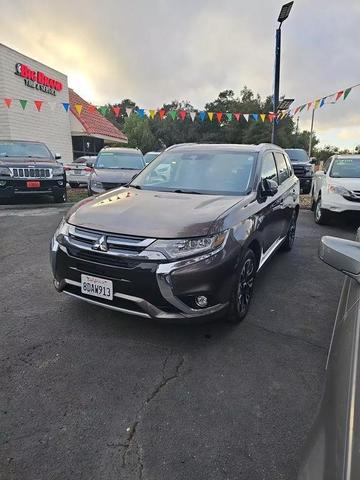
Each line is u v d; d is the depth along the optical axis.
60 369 2.63
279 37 9.86
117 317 3.37
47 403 2.29
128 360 2.75
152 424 2.15
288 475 1.84
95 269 2.84
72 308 3.54
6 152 9.63
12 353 2.80
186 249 2.68
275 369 2.70
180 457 1.93
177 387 2.47
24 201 10.14
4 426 2.10
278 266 5.07
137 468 1.86
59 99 17.88
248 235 3.13
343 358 1.51
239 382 2.54
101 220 2.94
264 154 4.30
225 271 2.81
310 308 3.74
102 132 22.05
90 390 2.42
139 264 2.68
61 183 9.36
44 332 3.11
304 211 10.06
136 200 3.38
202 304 2.79
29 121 15.52
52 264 3.18
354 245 2.03
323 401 1.49
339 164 8.41
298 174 14.28
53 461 1.88
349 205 7.34
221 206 3.17
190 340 3.04
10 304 3.62
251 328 3.29
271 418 2.22
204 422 2.17
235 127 52.69
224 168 4.02
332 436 1.23
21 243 5.84
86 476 1.81
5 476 1.79
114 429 2.10
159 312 2.72
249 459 1.93
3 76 13.68
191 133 57.06
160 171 4.23
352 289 2.15
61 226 3.20
